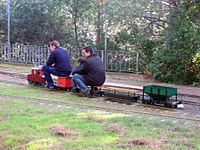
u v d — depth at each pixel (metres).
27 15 23.06
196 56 14.60
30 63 20.61
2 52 21.61
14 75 14.28
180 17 15.39
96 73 9.25
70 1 22.84
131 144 4.22
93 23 22.62
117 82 13.50
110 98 9.36
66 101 8.30
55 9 23.41
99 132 4.86
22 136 4.55
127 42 19.45
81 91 9.56
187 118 6.55
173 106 8.20
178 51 14.76
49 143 4.25
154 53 15.88
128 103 8.60
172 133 4.96
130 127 5.30
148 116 6.60
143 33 18.39
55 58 10.03
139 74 16.95
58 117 5.98
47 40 23.55
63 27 23.72
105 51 17.97
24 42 23.38
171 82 14.67
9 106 7.00
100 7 21.28
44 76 10.91
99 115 6.24
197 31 14.34
